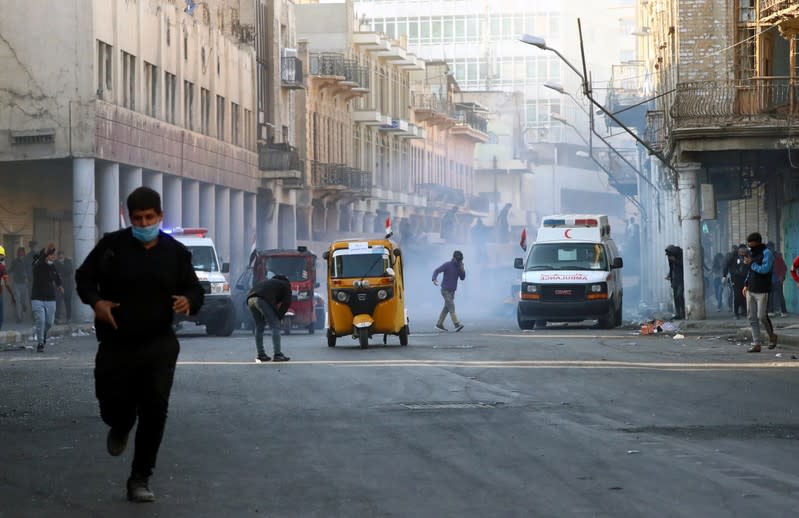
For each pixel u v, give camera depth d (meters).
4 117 58.81
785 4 47.78
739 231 63.50
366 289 37.66
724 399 21.23
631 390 22.89
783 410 19.55
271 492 12.76
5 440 16.95
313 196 98.69
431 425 17.91
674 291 52.28
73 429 18.19
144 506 12.16
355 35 111.38
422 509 11.70
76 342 44.66
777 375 26.05
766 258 33.72
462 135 145.50
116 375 12.41
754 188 55.97
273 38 90.62
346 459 14.84
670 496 12.12
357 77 106.75
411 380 25.34
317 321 56.66
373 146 116.06
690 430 17.16
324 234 101.31
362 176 106.25
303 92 96.62
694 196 48.75
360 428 17.69
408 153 126.75
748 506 11.56
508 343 39.09
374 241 38.28
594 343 38.84
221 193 79.69
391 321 37.69
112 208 60.81
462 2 163.38
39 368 30.53
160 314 12.44
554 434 16.77
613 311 51.81
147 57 66.75
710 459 14.47
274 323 31.78
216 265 51.97
